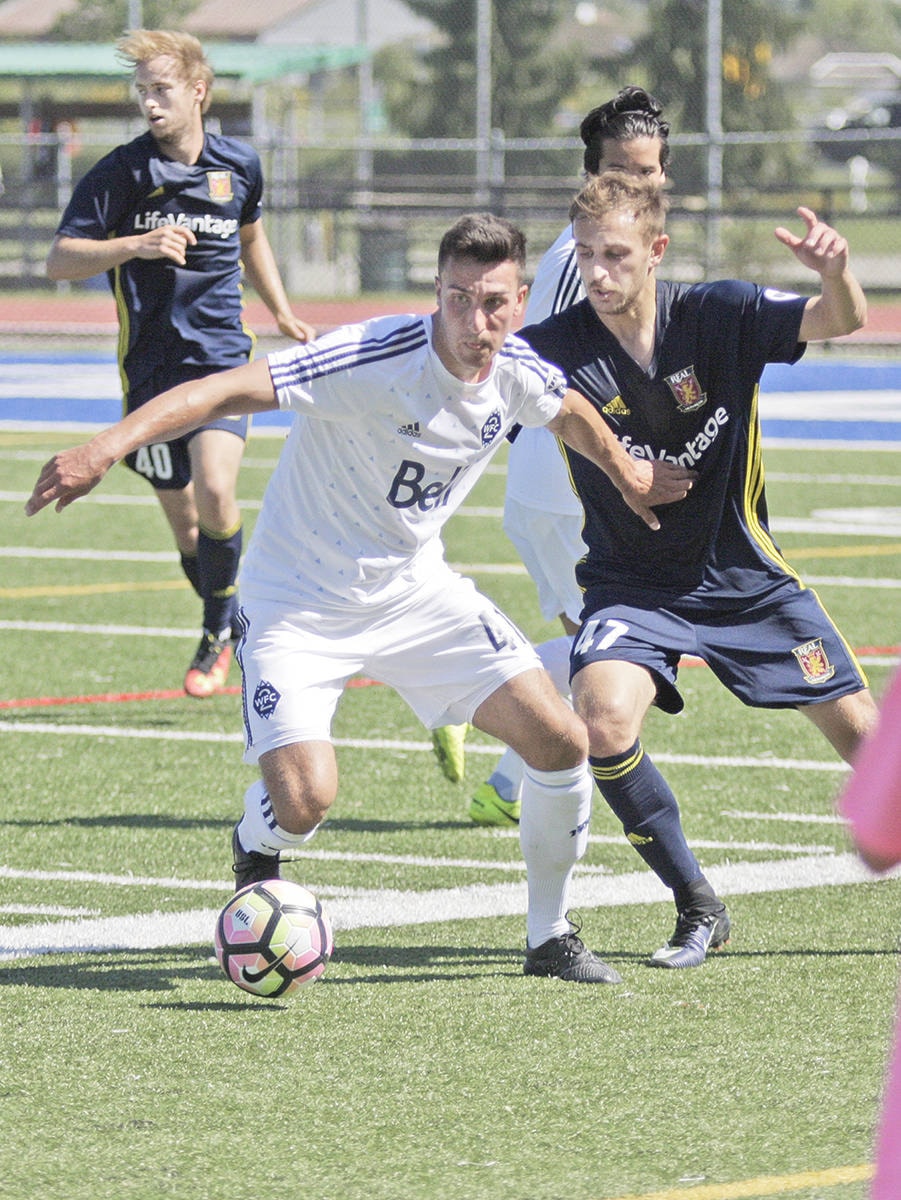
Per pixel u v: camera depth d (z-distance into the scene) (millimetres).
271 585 17344
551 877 17625
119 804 24672
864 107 177875
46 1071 15062
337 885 21219
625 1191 12609
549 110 102438
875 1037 15773
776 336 18016
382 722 29906
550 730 17078
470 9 110562
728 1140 13523
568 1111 14141
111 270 29688
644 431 18328
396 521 16891
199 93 29266
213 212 29469
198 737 28578
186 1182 12836
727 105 105750
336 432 16406
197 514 29734
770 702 18625
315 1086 14734
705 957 18312
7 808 24359
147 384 30031
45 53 118312
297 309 100312
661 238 18078
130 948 18812
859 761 7539
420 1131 13773
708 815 24094
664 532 18531
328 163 125000
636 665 18250
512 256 15469
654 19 108562
